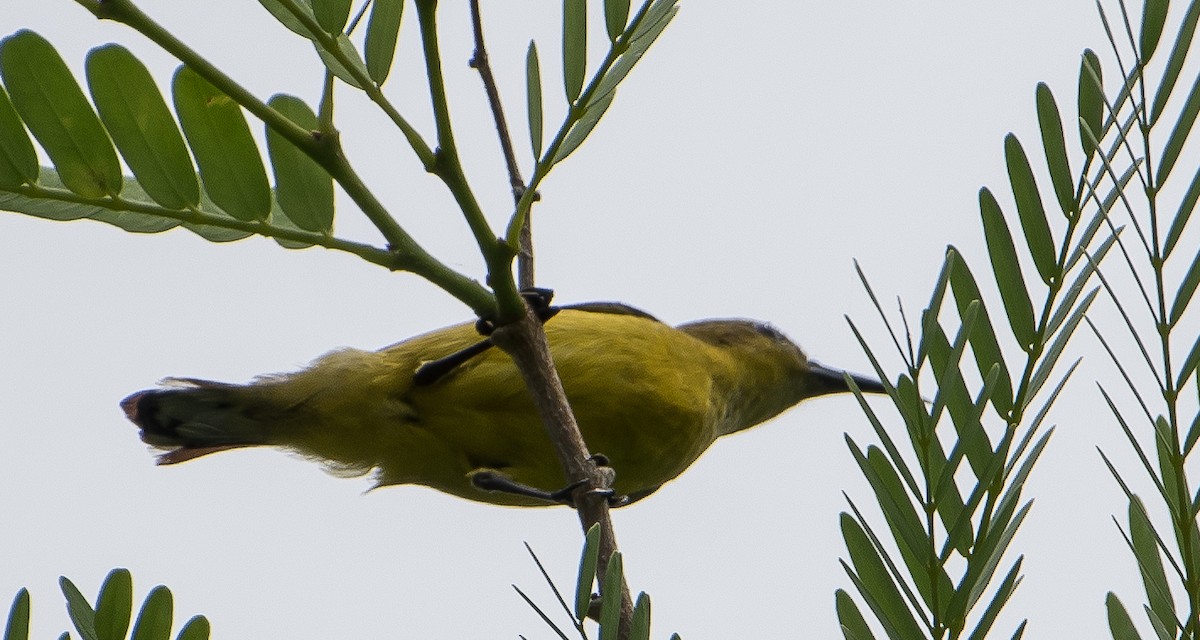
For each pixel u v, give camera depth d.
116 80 5.36
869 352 3.82
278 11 5.49
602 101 5.99
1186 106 3.66
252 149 5.66
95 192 5.40
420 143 5.80
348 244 5.93
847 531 4.11
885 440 3.77
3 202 5.27
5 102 5.25
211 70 5.31
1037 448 3.82
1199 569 3.79
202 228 5.71
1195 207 3.64
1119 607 4.14
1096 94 3.92
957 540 3.78
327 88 5.59
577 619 4.06
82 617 4.30
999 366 3.75
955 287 4.02
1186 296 3.67
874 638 4.12
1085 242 3.93
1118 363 3.75
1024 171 4.00
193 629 4.37
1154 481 3.73
